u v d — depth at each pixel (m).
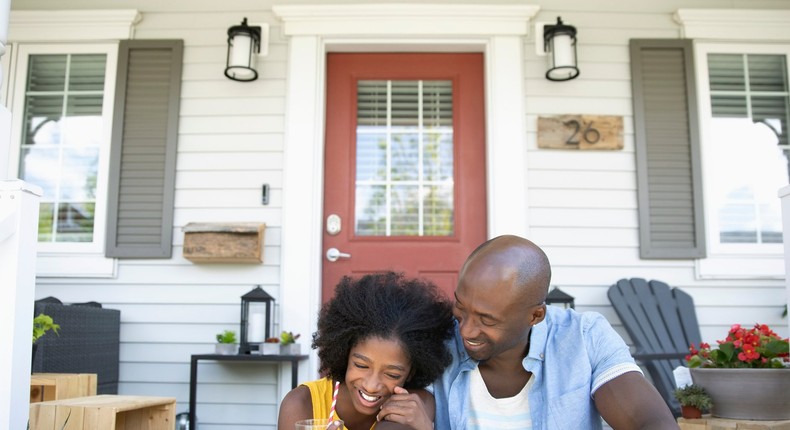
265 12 3.65
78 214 3.55
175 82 3.58
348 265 3.56
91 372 3.04
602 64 3.62
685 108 3.58
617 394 1.17
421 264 3.56
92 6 3.67
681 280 3.47
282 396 3.34
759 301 3.46
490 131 3.55
